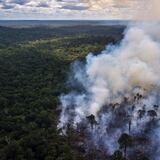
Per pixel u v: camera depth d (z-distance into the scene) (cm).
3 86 19325
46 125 13250
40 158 10631
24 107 15450
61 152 10756
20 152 10456
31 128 12488
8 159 10319
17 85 19625
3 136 12088
